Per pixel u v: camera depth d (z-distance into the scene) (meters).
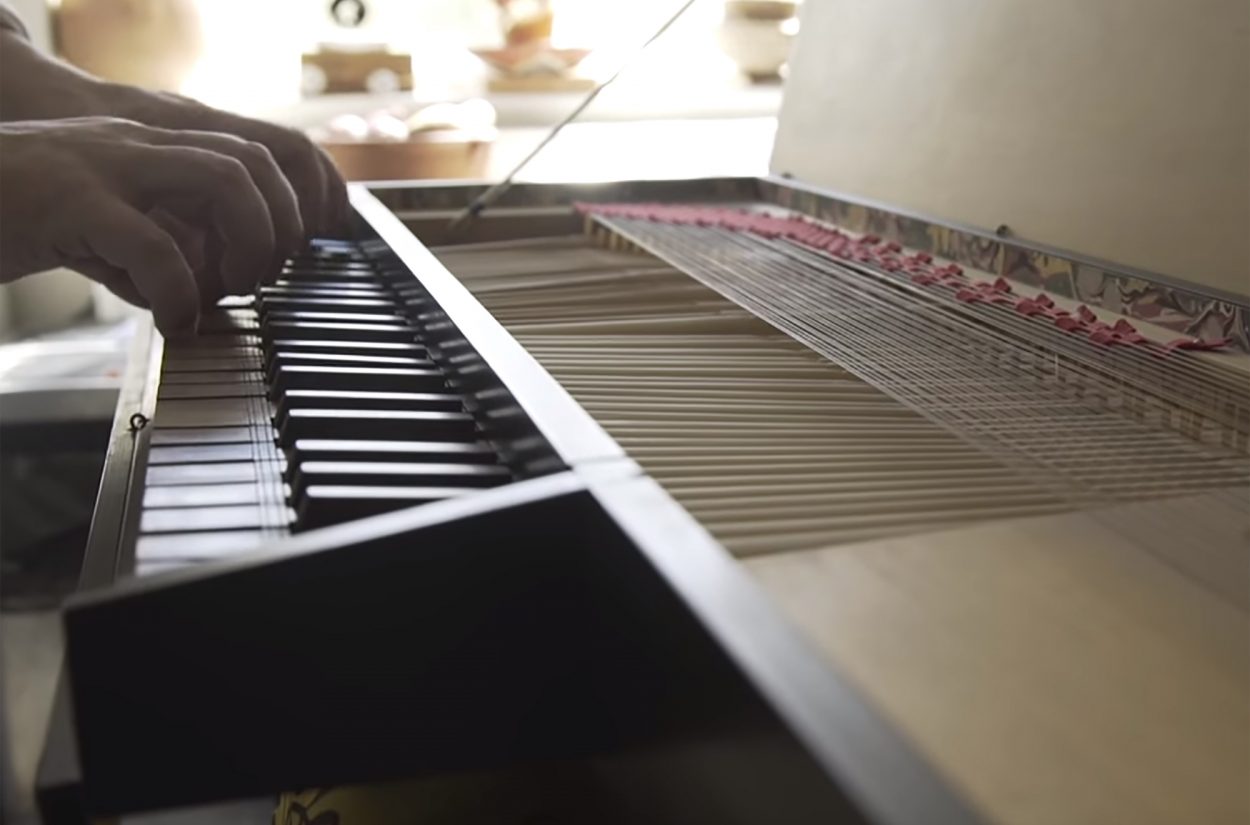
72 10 1.48
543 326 0.77
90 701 0.36
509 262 0.97
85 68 1.50
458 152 1.46
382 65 1.73
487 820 0.53
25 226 0.65
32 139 0.68
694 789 0.33
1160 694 0.38
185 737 0.37
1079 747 0.35
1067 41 0.89
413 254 0.78
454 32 1.95
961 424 0.59
